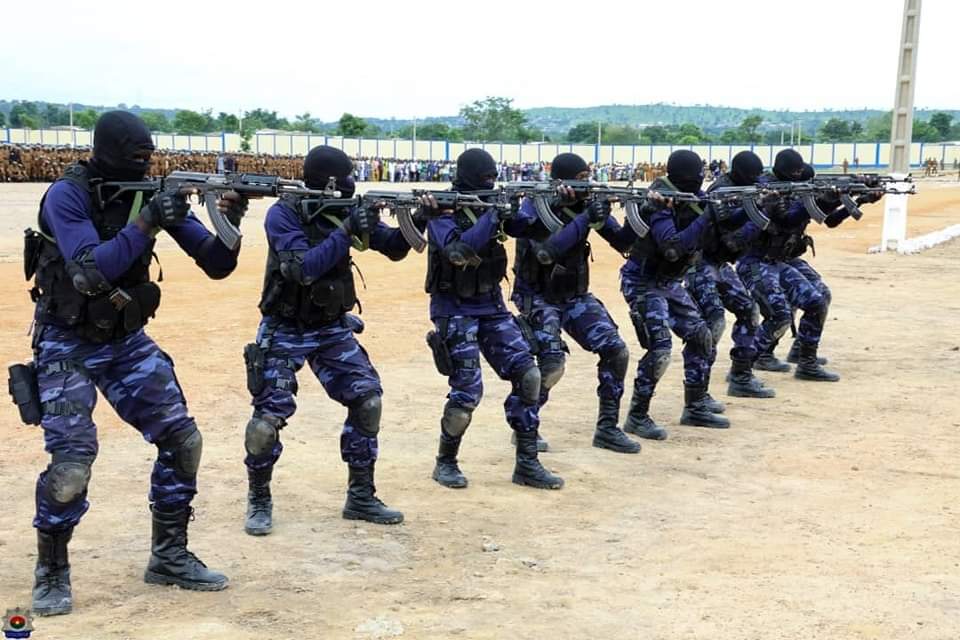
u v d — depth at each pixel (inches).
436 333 266.8
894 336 525.3
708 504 261.9
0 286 611.8
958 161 4087.1
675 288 335.6
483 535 235.9
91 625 181.3
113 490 260.8
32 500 251.0
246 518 238.1
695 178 323.9
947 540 234.1
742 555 223.6
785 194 385.1
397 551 224.1
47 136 3304.6
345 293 232.5
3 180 1958.7
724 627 184.7
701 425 347.6
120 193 187.9
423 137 4252.0
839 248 1028.5
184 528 202.1
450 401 269.1
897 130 974.4
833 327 551.5
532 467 275.9
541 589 202.8
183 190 184.1
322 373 240.2
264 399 231.0
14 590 196.9
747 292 388.2
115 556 216.7
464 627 183.2
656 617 189.2
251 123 4439.0
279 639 176.6
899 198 968.9
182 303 575.2
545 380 289.0
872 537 236.1
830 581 208.1
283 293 229.3
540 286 294.2
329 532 235.6
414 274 756.0
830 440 328.2
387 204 231.0
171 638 176.1
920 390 403.5
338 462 293.4
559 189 282.7
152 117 3858.3
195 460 199.3
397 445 314.0
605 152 3722.9
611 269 831.7
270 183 210.2
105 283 179.3
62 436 184.7
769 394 391.9
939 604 196.2
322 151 234.1
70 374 187.8
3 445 297.7
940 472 291.1
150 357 196.2
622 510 256.4
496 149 3698.3
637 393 331.6
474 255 253.6
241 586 202.1
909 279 764.6
